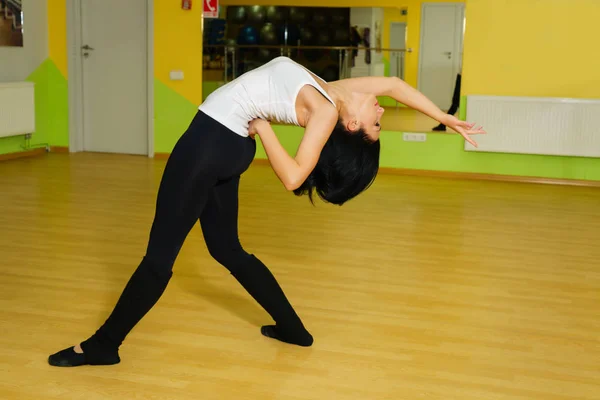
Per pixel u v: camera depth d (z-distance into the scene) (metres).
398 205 5.80
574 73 7.02
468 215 5.48
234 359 2.67
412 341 2.91
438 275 3.85
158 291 2.45
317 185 2.38
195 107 7.93
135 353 2.69
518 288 3.66
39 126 8.02
